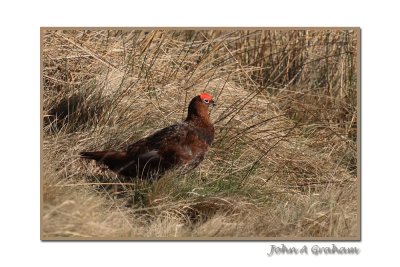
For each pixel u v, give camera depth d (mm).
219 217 20281
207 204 20859
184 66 26484
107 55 25438
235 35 27750
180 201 20594
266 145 23969
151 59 25656
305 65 27391
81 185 20438
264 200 21891
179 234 19656
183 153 21078
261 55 27562
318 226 20500
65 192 19516
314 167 23844
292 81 27438
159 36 26406
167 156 20984
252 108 25250
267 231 20344
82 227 18750
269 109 25625
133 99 24094
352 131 25500
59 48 24703
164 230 19578
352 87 26438
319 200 21875
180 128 21297
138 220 20078
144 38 26141
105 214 19672
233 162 22969
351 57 26781
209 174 22469
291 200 22109
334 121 26375
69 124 23328
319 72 27359
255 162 22750
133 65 25281
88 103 23672
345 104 26500
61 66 24625
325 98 26797
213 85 25625
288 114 26188
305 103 26531
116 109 23625
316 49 27406
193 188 21219
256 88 26406
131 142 22797
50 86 24141
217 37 27750
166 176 20875
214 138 23266
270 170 23469
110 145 22594
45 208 18906
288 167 23688
